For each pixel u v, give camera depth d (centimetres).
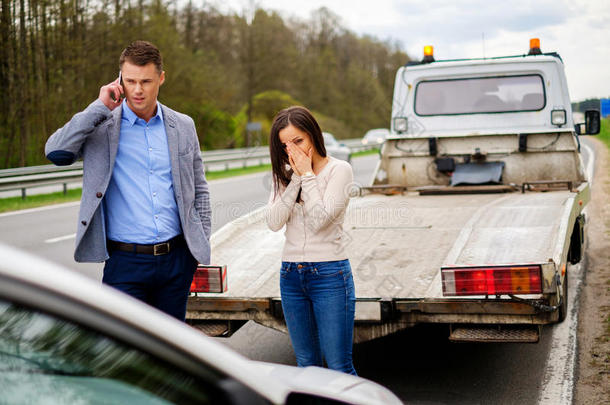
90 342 162
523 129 968
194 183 414
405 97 1015
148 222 384
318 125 382
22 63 3017
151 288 393
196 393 178
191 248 393
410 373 550
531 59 959
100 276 905
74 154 371
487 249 529
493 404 483
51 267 162
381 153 947
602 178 2066
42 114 2986
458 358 584
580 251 727
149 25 3691
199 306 493
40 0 3000
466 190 854
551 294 436
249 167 3441
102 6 3262
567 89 956
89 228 377
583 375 539
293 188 377
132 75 375
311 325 397
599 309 720
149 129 392
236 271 539
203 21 5091
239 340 649
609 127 4966
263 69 5488
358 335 472
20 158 2977
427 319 459
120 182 385
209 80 4088
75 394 162
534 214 627
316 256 379
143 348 169
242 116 5047
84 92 3117
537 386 518
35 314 154
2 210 1683
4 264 151
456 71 988
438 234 589
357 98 7644
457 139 930
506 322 446
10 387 159
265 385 196
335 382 259
